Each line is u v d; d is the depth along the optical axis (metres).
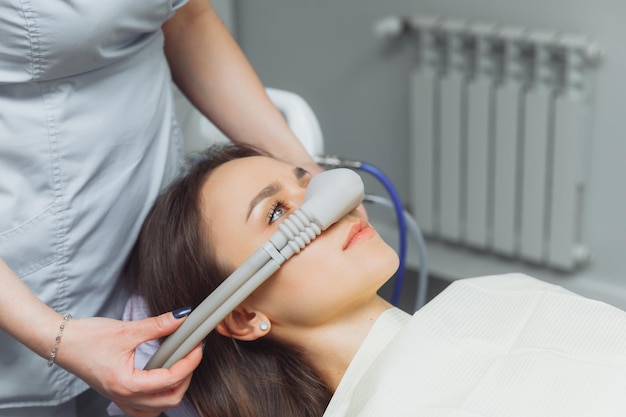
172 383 1.04
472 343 1.09
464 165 2.55
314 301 1.13
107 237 1.19
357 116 2.75
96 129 1.12
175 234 1.22
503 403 1.00
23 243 1.11
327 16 2.68
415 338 1.10
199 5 1.32
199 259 1.20
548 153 2.38
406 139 2.67
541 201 2.42
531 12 2.34
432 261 2.76
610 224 2.42
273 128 1.36
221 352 1.22
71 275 1.16
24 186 1.10
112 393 1.04
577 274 2.53
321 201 1.10
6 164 1.09
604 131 2.33
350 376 1.13
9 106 1.06
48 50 1.03
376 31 2.51
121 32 1.09
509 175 2.45
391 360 1.08
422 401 1.03
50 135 1.09
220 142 1.40
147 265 1.24
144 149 1.21
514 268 2.63
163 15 1.15
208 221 1.20
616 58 2.25
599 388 1.01
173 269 1.22
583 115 2.31
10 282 1.02
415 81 2.50
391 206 1.47
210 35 1.35
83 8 1.02
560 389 1.01
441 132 2.53
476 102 2.43
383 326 1.16
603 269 2.48
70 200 1.12
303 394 1.20
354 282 1.13
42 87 1.07
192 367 1.06
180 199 1.23
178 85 1.40
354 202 1.13
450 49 2.44
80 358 1.03
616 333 1.09
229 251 1.18
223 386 1.22
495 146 2.46
